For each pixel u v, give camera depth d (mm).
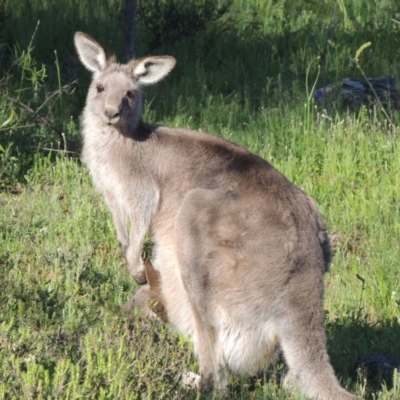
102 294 24516
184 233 21141
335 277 28062
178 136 23859
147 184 23844
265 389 20656
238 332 20875
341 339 24219
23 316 21797
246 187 21625
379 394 21047
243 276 20594
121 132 24188
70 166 33688
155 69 25422
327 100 40781
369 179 34656
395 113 39219
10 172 33031
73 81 38312
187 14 44844
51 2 48219
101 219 29922
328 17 51969
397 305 26469
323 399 19797
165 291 22609
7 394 17734
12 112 30953
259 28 49062
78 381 18062
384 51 47312
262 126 38281
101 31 45844
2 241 27625
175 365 20594
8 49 42938
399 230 31312
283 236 20688
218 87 42688
